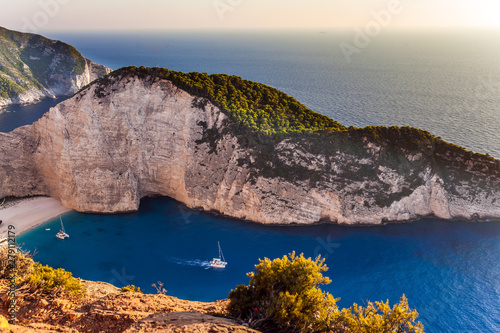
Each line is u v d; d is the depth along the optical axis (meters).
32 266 28.81
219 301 27.50
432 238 64.94
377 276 54.97
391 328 22.14
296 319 21.94
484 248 61.47
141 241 65.62
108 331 19.64
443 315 46.47
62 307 22.45
